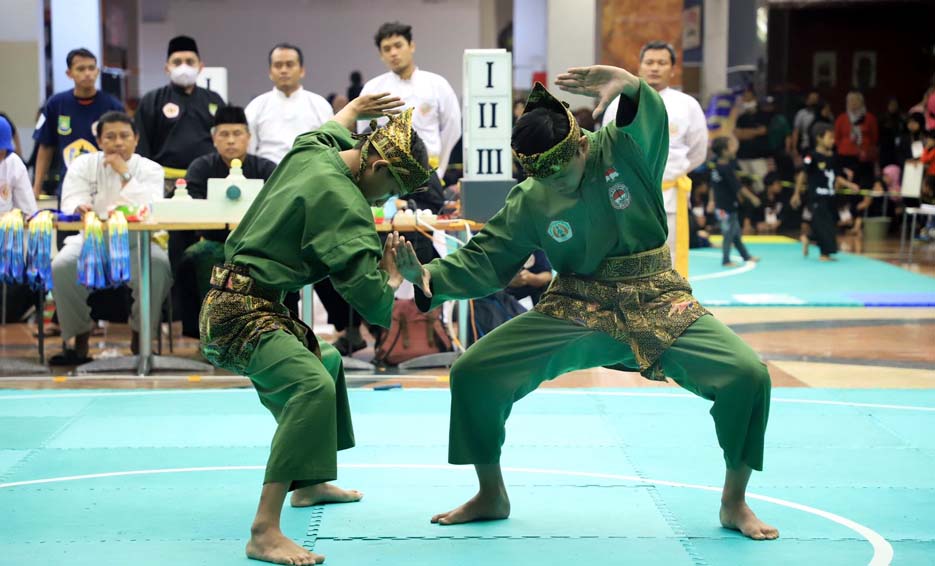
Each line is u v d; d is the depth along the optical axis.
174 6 26.34
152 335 8.55
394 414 6.79
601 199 4.51
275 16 26.53
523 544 4.52
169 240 9.00
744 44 19.25
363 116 4.77
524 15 21.39
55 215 8.00
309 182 4.33
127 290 8.71
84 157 8.54
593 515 4.90
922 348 8.98
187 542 4.54
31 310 10.80
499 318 8.46
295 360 4.35
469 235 7.97
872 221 17.38
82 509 4.99
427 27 26.45
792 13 19.52
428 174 4.45
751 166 18.86
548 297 4.75
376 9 26.52
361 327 9.65
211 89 10.27
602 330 4.62
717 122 18.81
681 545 4.50
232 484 5.37
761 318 10.41
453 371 4.70
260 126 9.60
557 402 7.10
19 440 6.19
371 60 26.69
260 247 4.40
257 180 7.86
